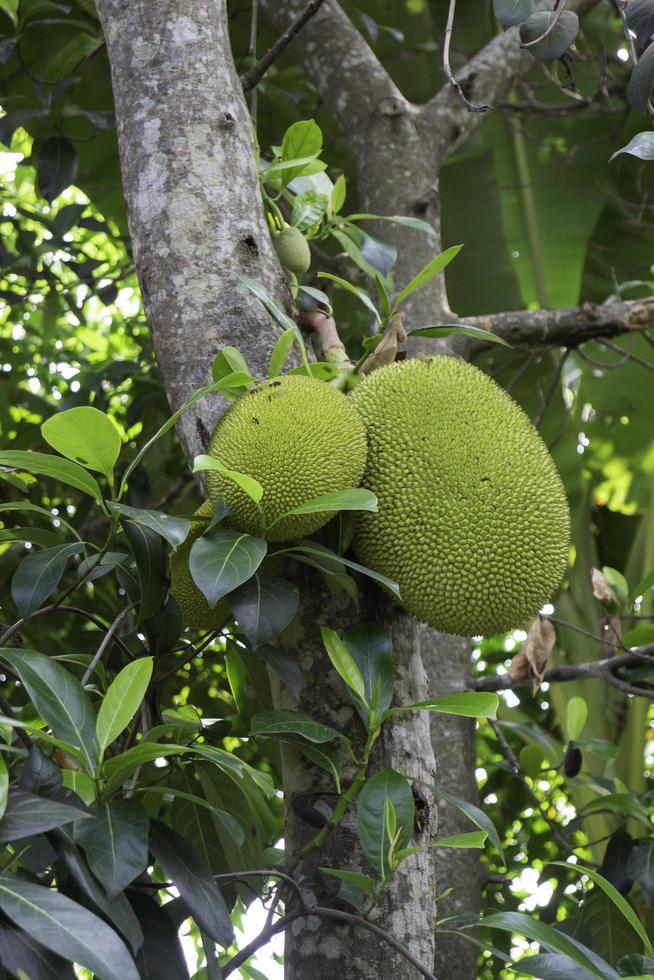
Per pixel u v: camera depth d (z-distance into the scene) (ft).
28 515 12.93
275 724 4.81
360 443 5.32
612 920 9.57
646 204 15.92
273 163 7.66
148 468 14.20
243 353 5.82
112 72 6.58
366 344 6.09
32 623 12.87
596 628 15.16
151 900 4.71
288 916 4.72
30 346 17.84
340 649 5.03
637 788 14.40
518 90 16.44
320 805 5.14
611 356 16.96
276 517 5.08
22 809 4.02
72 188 19.24
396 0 15.02
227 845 6.76
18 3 11.97
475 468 5.41
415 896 5.03
